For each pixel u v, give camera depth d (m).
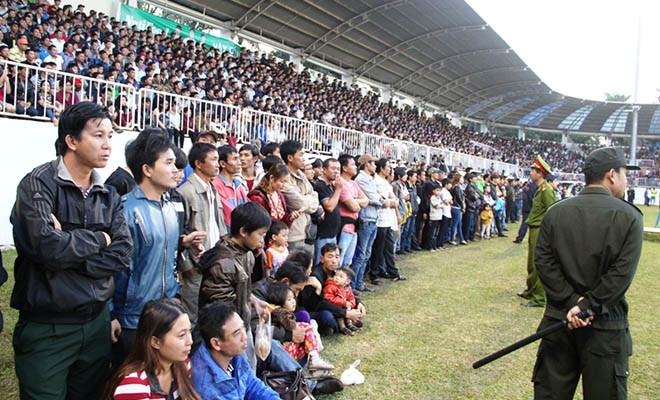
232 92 12.76
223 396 2.49
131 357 2.26
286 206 4.67
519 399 3.66
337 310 4.77
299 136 12.14
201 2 15.55
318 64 21.38
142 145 2.62
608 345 2.68
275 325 3.68
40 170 2.20
